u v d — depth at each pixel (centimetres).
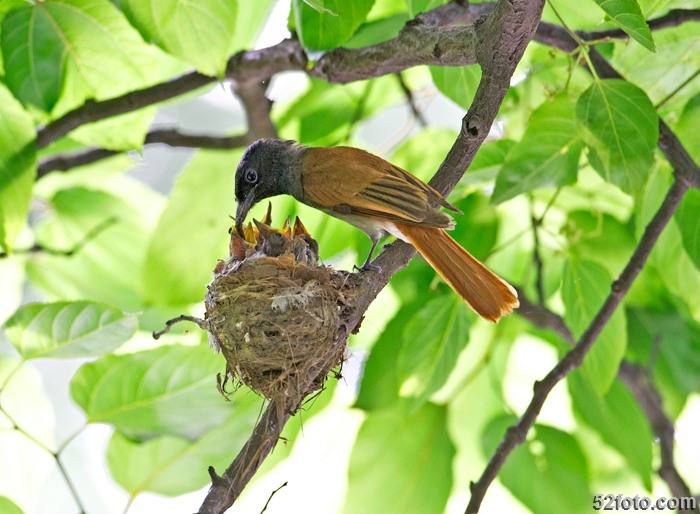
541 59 1050
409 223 816
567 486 1091
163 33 893
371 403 1104
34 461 1102
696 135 929
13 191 977
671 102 1008
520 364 1373
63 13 963
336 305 775
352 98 1288
